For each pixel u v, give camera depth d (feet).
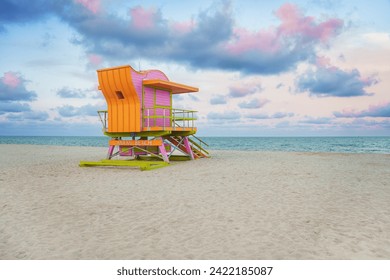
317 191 28.53
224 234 17.46
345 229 18.13
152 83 47.32
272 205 23.53
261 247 15.65
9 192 28.89
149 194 27.76
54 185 32.42
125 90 47.01
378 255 14.70
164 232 17.89
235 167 46.47
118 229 18.49
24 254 15.23
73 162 56.24
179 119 56.70
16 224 19.52
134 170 44.14
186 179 35.65
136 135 51.01
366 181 34.01
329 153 79.56
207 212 21.77
